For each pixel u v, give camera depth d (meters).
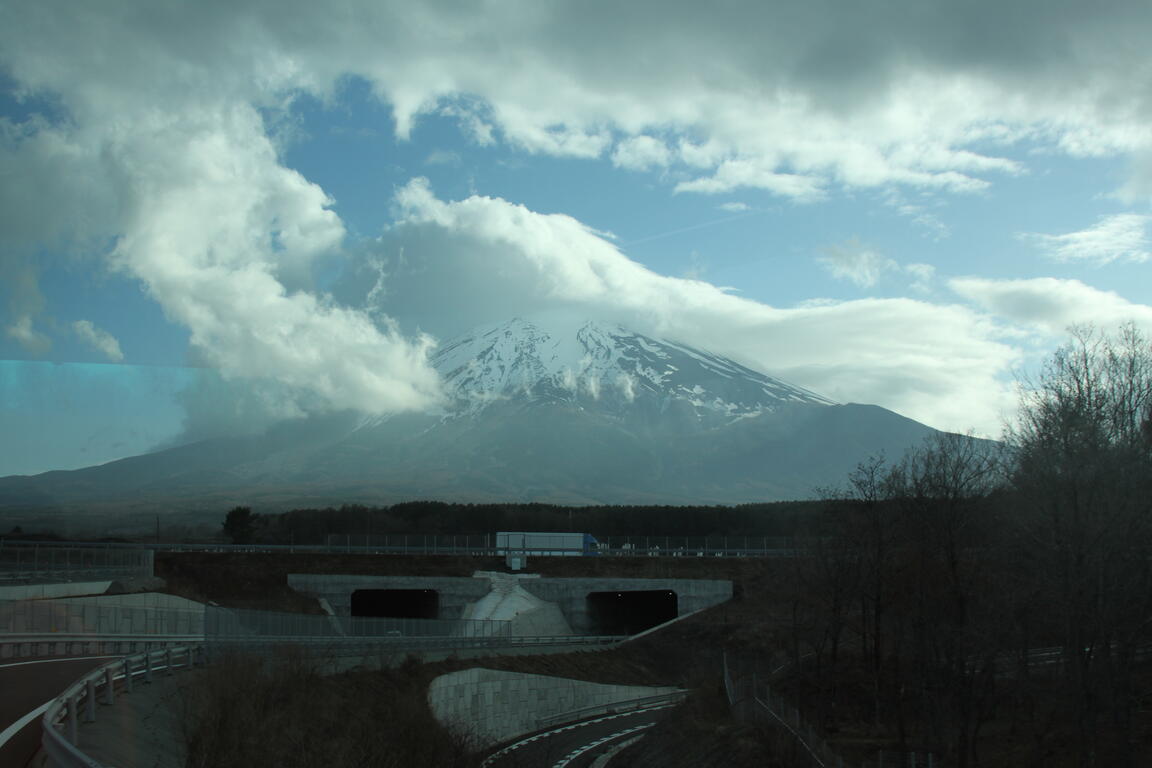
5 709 33.12
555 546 156.88
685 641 118.69
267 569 137.00
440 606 135.50
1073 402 54.31
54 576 93.56
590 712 94.00
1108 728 53.53
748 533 190.00
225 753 31.77
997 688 65.12
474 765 57.03
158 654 43.56
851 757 62.94
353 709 49.06
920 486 67.00
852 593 83.88
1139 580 51.28
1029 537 54.56
